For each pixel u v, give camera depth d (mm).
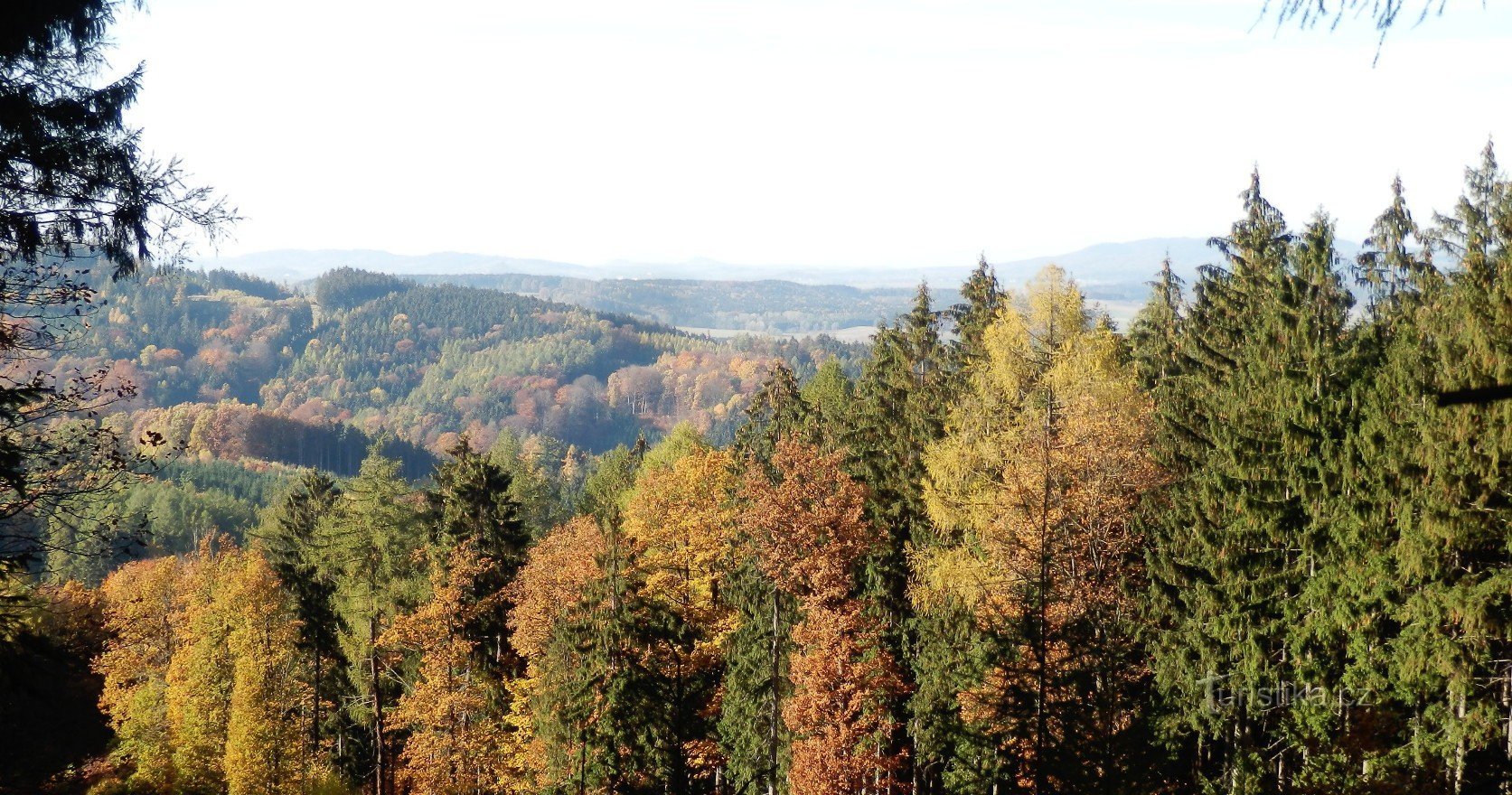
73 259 13359
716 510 47688
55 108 12211
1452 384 22906
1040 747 27422
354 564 57719
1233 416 31266
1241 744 26641
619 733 40094
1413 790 21250
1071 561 32594
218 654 52000
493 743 46219
